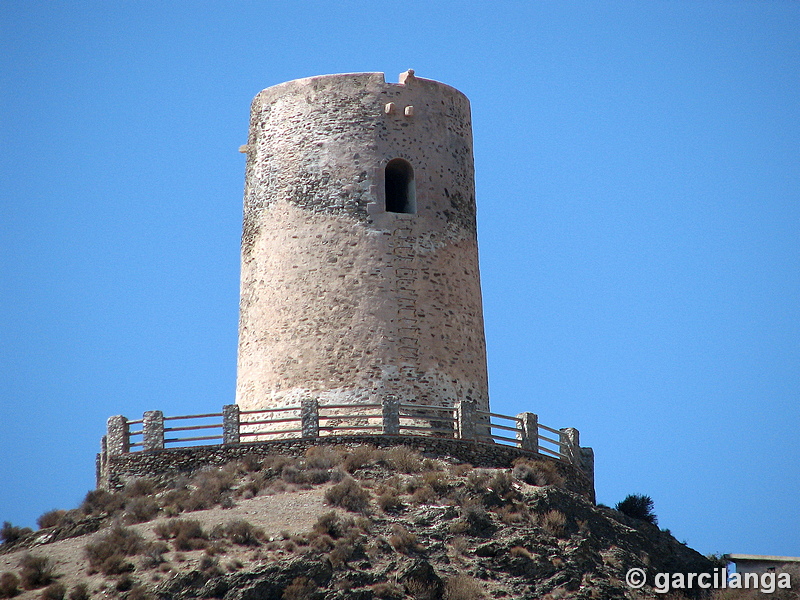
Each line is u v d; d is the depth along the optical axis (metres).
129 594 194.38
